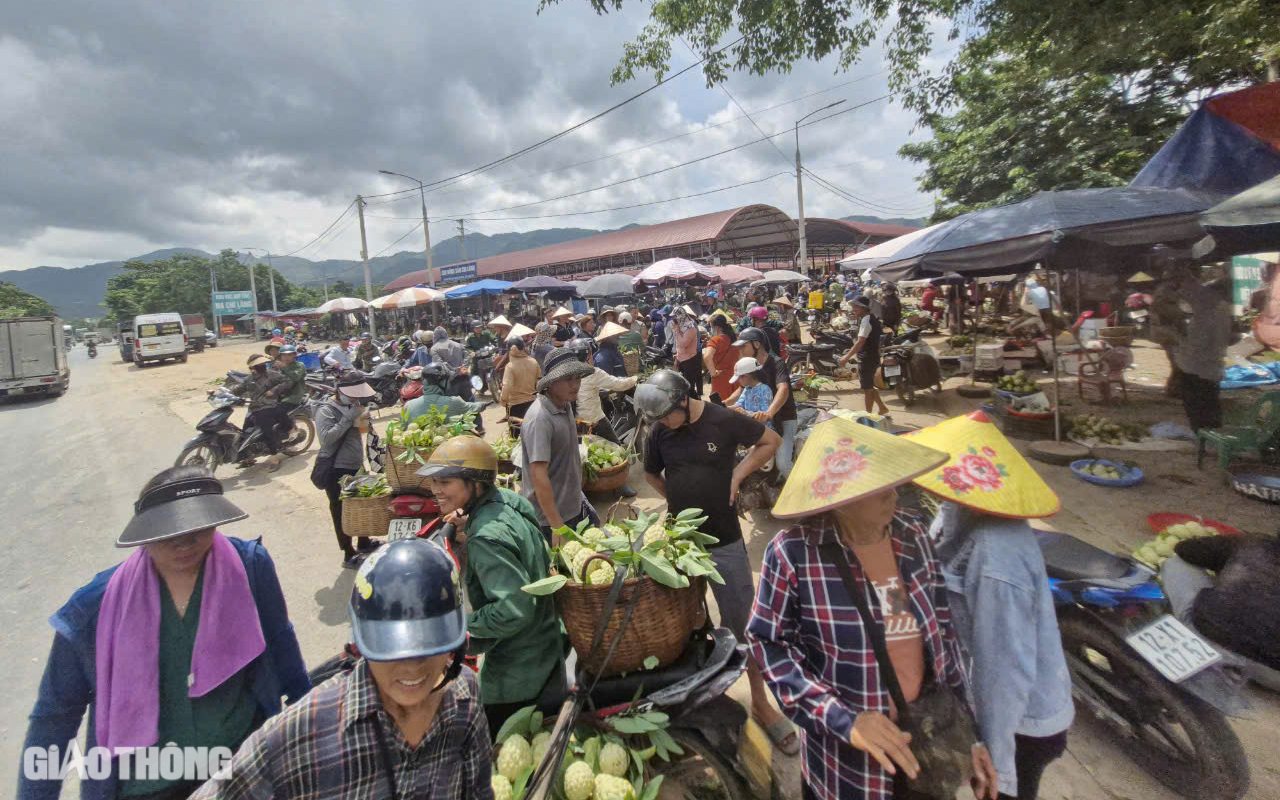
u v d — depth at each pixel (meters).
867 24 8.66
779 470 5.77
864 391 8.98
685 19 8.64
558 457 4.05
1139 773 2.87
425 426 5.92
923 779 1.76
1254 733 3.03
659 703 2.56
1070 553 3.10
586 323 16.95
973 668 2.01
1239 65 8.48
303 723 1.40
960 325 17.44
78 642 1.87
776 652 1.89
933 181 19.44
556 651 2.70
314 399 10.52
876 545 1.89
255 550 2.16
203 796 1.39
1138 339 13.98
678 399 3.13
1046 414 7.62
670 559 2.73
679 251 39.56
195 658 1.93
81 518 7.70
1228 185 6.93
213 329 97.19
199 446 9.04
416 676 1.39
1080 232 6.02
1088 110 13.63
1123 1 6.68
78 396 21.59
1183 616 3.17
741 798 2.59
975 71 15.93
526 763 2.40
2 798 3.14
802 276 26.73
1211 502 5.48
